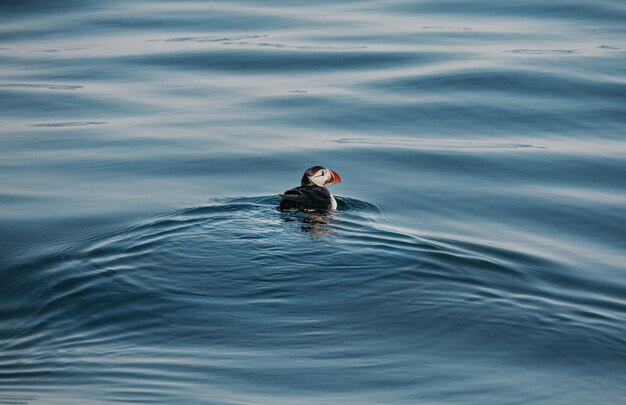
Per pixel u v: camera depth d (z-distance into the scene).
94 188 19.95
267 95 27.12
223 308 13.20
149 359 11.89
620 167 21.22
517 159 21.83
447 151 22.38
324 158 21.91
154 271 14.38
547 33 33.09
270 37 33.56
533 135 23.58
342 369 11.78
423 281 14.11
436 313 13.16
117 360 11.83
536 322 13.02
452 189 19.83
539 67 28.78
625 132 23.56
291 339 12.46
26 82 28.83
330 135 23.67
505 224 17.70
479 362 12.02
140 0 40.91
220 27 35.34
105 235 16.47
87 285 13.97
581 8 36.66
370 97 26.69
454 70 28.66
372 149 22.55
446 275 14.37
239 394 11.09
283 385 11.38
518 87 27.12
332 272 14.28
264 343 12.36
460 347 12.36
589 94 26.44
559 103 25.81
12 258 15.42
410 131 23.95
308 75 29.00
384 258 14.86
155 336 12.50
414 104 26.00
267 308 13.23
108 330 12.65
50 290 13.91
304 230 16.06
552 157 21.94
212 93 27.48
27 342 12.34
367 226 16.56
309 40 32.97
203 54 31.56
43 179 20.64
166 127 24.47
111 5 39.91
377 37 33.00
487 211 18.47
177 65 30.47
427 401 11.11
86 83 28.73
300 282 13.99
